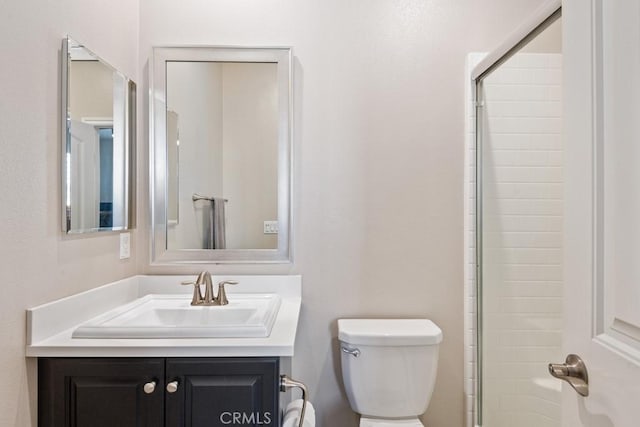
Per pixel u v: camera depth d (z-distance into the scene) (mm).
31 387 1157
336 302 1896
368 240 1902
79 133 1371
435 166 1903
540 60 1353
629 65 672
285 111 1865
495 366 1700
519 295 1484
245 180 1874
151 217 1848
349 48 1898
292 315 1546
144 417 1168
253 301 1724
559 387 1246
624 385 672
